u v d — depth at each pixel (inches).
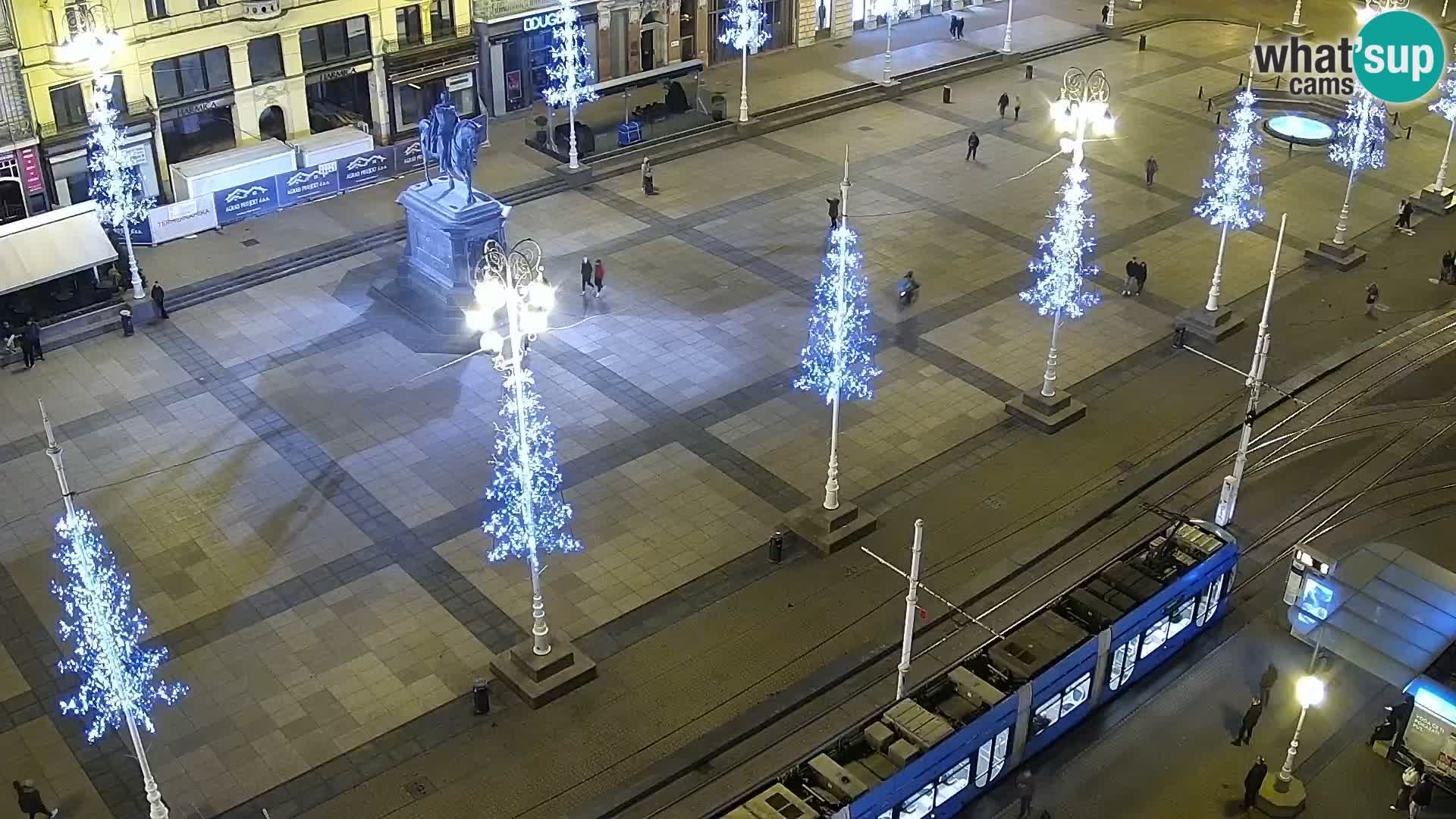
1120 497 1813.5
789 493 1806.1
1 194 2272.4
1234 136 2630.4
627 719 1448.1
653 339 2153.1
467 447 1877.5
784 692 1482.5
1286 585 1657.2
